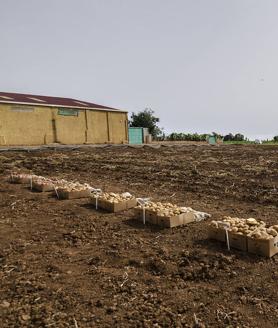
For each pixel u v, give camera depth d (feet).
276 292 10.60
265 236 13.26
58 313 9.64
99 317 9.45
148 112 167.84
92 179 33.76
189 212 17.80
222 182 29.14
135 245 14.83
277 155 50.08
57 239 15.99
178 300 10.27
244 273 11.90
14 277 12.02
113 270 12.44
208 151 62.08
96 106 94.99
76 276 12.01
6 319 9.45
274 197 23.13
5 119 68.95
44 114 76.23
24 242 15.58
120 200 21.06
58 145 73.92
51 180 30.89
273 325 9.02
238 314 9.50
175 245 14.64
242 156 50.26
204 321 9.21
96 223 18.24
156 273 12.13
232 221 15.46
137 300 10.31
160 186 29.01
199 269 12.19
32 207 22.33
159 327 8.97
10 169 39.01
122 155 54.24
